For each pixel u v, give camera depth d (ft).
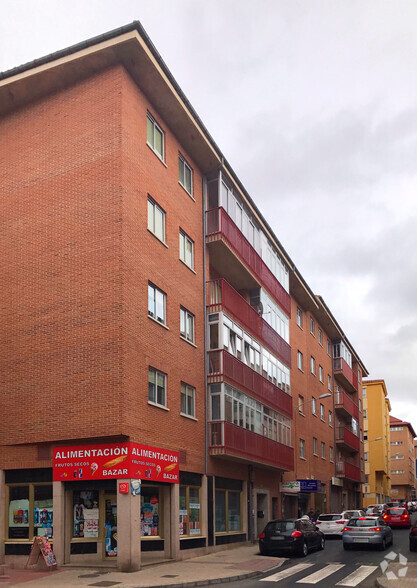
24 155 67.87
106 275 60.03
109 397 57.36
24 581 49.60
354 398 192.13
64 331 61.26
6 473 61.93
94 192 62.44
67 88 66.74
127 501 55.93
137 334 61.11
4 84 66.44
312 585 48.78
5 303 65.26
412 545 75.92
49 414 60.13
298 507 120.37
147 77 66.03
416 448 456.45
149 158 67.87
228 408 78.33
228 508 83.20
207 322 79.77
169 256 70.64
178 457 67.46
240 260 87.04
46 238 64.49
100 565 56.59
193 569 57.62
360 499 194.70
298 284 123.34
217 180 83.25
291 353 123.13
